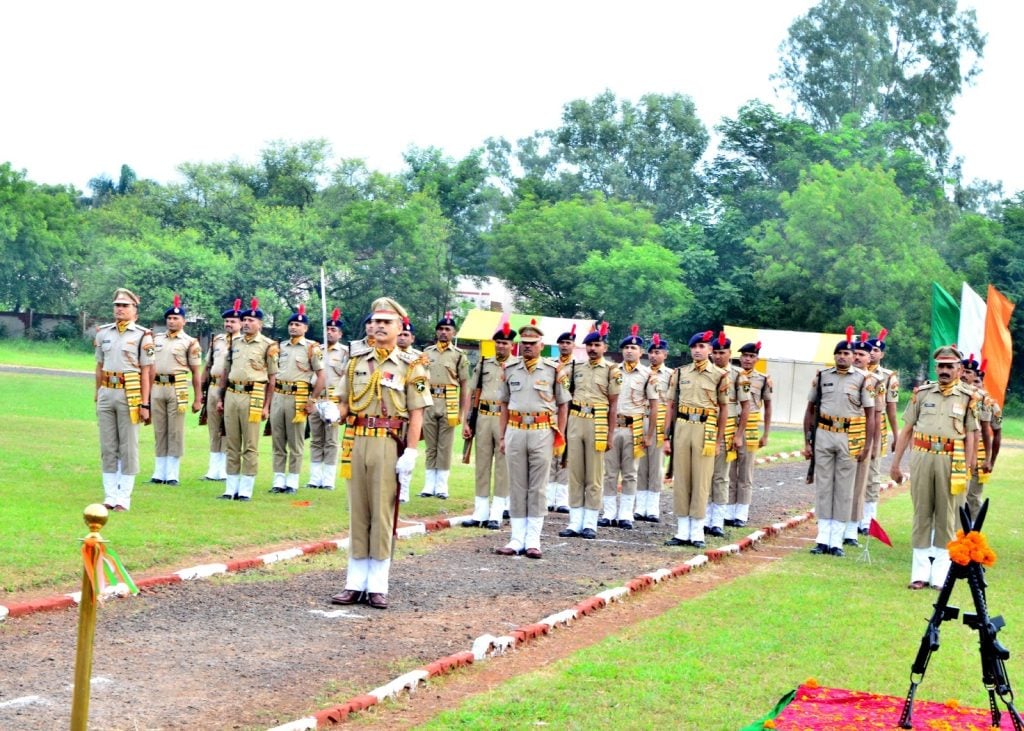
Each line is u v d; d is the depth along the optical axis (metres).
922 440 12.51
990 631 7.05
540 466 13.37
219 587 10.48
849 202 53.41
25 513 12.74
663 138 75.69
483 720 6.89
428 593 10.86
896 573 13.45
